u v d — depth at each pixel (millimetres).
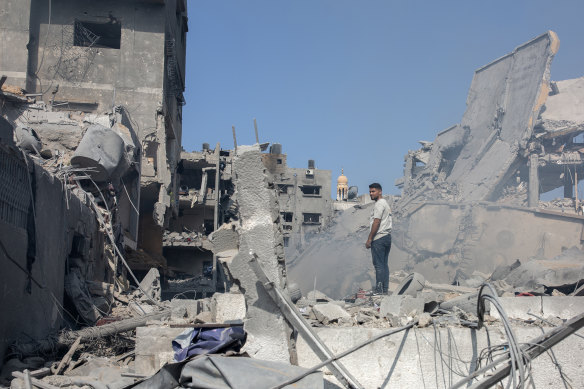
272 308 5801
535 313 6676
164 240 42469
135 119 30078
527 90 35562
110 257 16641
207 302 9109
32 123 18984
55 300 10508
